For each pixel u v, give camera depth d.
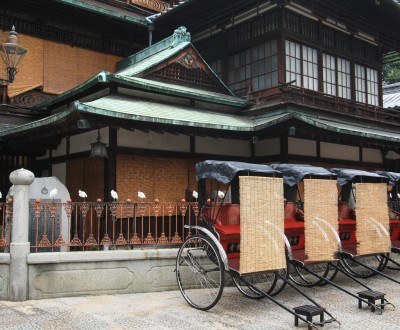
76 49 14.70
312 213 7.17
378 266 9.57
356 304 6.89
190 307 6.64
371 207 8.12
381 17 15.52
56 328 5.55
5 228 7.86
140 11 16.47
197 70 12.64
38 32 13.91
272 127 10.80
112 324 5.74
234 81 14.13
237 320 5.95
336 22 14.21
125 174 10.09
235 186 7.23
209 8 14.11
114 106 9.48
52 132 10.09
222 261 6.23
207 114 11.48
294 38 13.05
